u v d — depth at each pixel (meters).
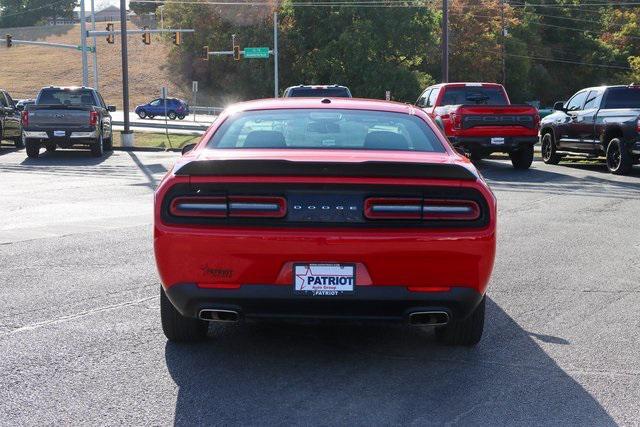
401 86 70.81
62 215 11.14
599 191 14.56
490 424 3.83
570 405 4.10
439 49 76.25
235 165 4.29
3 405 4.03
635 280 7.21
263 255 4.28
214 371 4.61
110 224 10.24
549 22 106.69
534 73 99.69
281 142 5.08
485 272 4.41
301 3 76.50
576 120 19.62
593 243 9.09
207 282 4.37
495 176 17.48
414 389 4.32
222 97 94.00
